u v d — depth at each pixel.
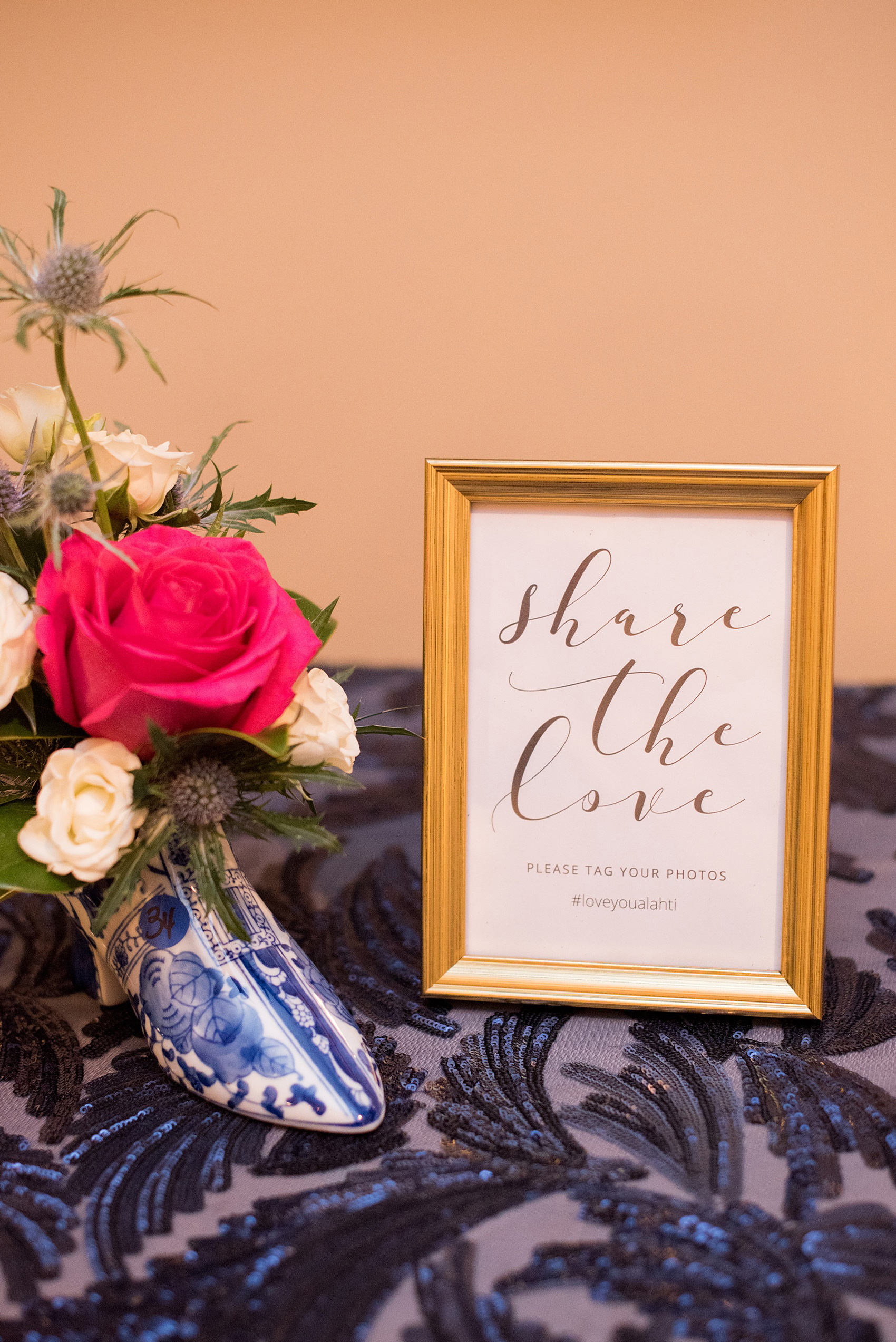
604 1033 0.51
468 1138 0.42
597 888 0.54
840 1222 0.36
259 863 0.74
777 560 0.52
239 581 0.41
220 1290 0.33
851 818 0.80
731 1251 0.35
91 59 1.03
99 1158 0.41
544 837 0.54
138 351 1.08
